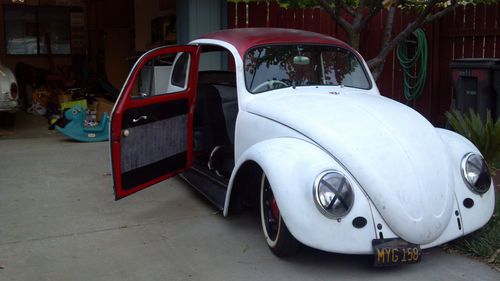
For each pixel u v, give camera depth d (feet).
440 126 29.60
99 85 39.55
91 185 20.17
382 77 30.68
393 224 11.76
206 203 18.03
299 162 12.26
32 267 13.17
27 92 38.34
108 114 30.53
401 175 12.01
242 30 18.33
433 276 12.56
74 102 30.45
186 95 16.98
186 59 19.34
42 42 45.47
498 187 17.34
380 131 12.73
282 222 12.72
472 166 13.06
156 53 15.74
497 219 14.57
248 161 13.79
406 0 24.72
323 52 16.88
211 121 18.37
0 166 23.00
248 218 16.52
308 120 13.15
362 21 20.80
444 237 12.34
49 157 24.68
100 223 16.20
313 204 11.65
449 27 28.76
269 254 13.88
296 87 15.92
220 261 13.51
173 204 17.97
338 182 11.66
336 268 13.02
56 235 15.23
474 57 27.86
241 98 15.65
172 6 31.99
